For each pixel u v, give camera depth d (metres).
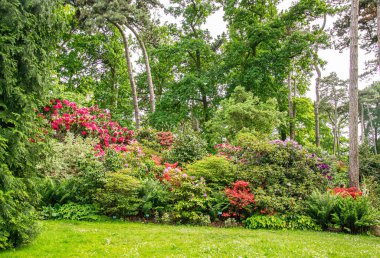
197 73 20.91
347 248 5.49
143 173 8.86
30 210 4.73
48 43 4.94
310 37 18.06
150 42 20.94
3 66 4.20
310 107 24.08
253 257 4.59
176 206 7.44
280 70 17.97
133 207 7.46
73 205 7.47
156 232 6.21
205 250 4.91
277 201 7.72
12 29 4.34
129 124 23.28
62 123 10.95
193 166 8.89
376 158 14.18
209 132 18.89
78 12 18.50
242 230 6.98
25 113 4.48
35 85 4.70
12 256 4.30
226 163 8.78
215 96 20.62
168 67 25.48
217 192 8.23
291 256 4.76
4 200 4.09
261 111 14.57
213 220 7.82
